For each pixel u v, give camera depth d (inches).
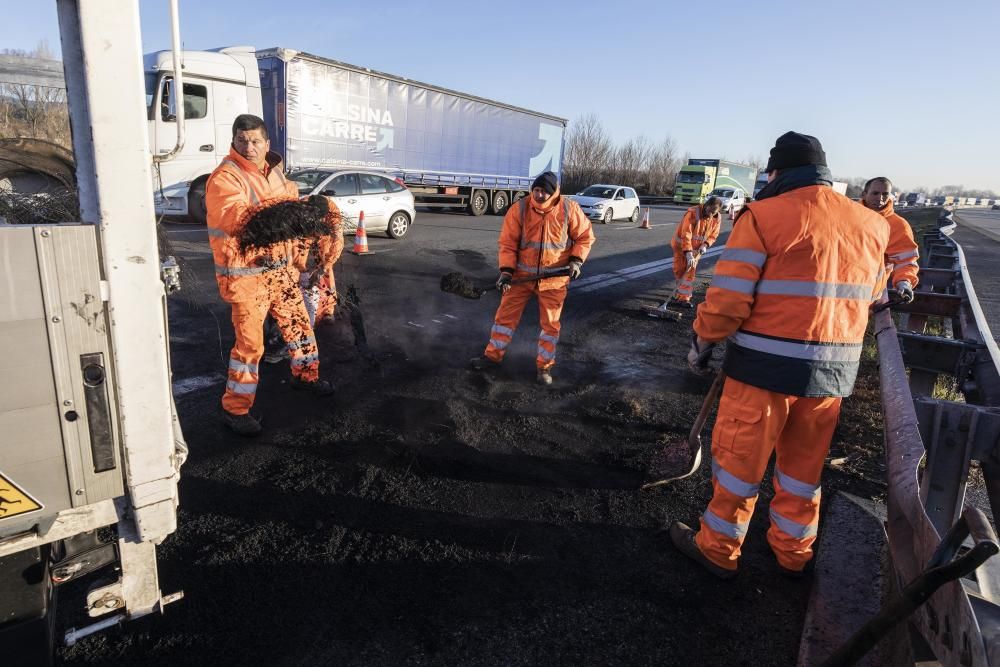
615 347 238.5
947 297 186.2
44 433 55.7
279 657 81.8
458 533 110.7
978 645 48.9
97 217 55.1
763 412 91.2
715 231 316.2
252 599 91.4
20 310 51.9
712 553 102.2
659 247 593.6
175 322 223.3
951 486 87.8
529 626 90.2
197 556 99.6
